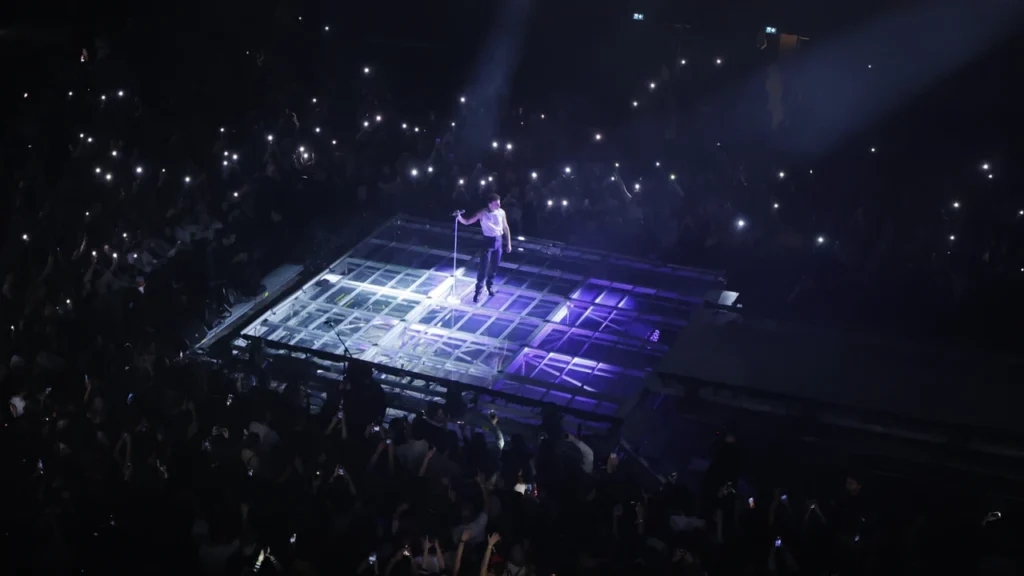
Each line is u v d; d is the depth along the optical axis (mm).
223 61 36812
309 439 15352
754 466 16891
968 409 17688
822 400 18062
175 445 14312
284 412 16328
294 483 13922
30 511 13312
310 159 28438
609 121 33344
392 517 13516
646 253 24266
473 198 26547
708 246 23859
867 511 15367
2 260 21375
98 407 16406
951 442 16750
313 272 23484
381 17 41562
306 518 12992
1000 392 18156
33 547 12812
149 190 25328
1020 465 16297
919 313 21016
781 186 26094
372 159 28750
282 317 21906
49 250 21391
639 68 36969
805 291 21766
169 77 35719
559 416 16250
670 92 34406
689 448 17500
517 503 13297
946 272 21719
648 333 21047
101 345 17922
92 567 12711
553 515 13398
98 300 20016
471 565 11984
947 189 25766
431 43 40531
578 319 21391
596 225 25141
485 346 20500
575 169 27828
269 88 34438
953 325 20562
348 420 16656
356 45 39969
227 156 27797
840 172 28031
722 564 12500
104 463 14453
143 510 13359
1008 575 12031
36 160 26953
